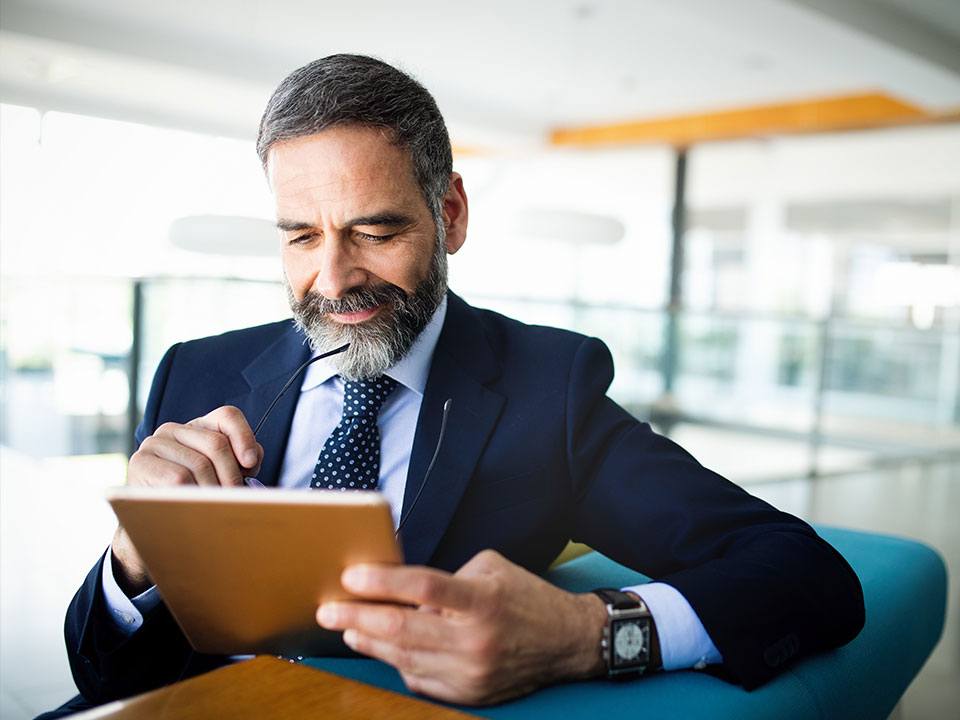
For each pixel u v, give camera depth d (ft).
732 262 32.09
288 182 2.92
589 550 4.44
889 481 17.78
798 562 2.78
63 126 25.99
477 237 36.55
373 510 1.90
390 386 3.32
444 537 3.10
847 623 2.81
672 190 29.66
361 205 2.88
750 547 2.87
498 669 2.21
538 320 19.25
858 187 29.04
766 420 23.88
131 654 2.96
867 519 13.88
